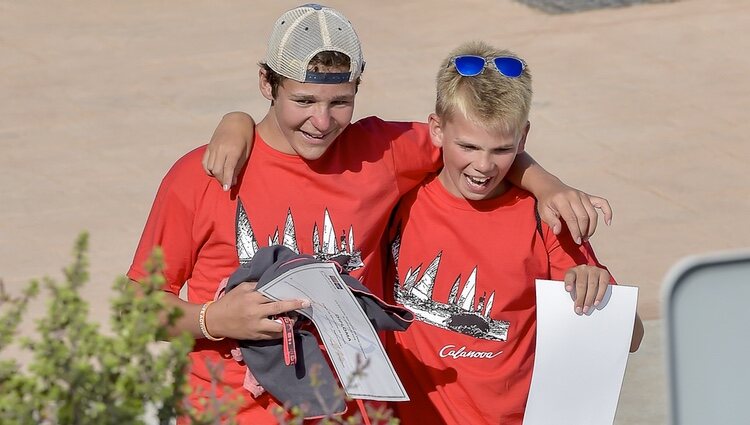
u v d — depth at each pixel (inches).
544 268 266.7
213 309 239.8
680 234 580.1
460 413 268.2
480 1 953.5
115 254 554.3
